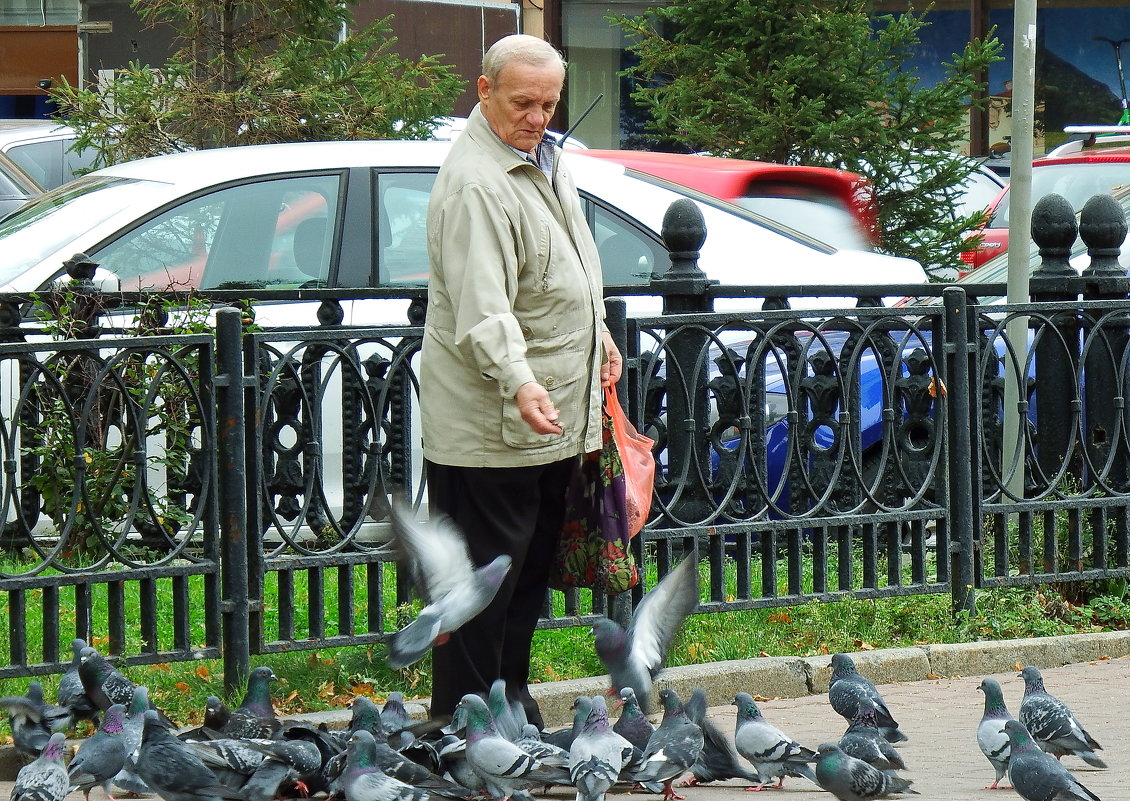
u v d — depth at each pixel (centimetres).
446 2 4512
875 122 3250
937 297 1947
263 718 1223
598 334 1261
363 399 1566
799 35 3309
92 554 1662
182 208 2064
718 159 2455
